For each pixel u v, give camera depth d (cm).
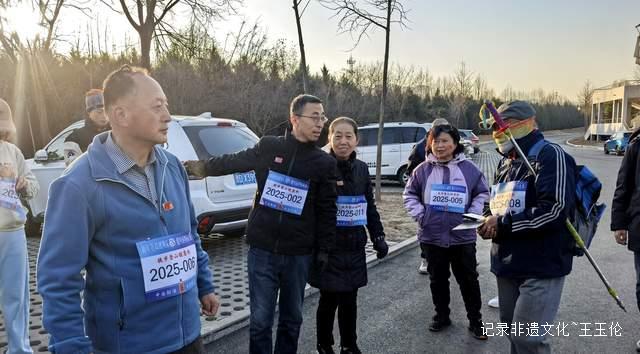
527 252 287
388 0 996
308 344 405
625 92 4684
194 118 618
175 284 207
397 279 586
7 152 341
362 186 369
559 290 291
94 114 397
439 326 430
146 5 1132
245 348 391
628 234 393
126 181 198
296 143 321
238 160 334
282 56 2886
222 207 587
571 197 278
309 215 320
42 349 368
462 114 5800
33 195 364
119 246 195
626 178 398
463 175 429
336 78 3800
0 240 325
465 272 421
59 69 1717
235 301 479
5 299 329
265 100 2197
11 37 1400
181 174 229
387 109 4634
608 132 5053
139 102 196
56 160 704
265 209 319
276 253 316
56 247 184
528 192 287
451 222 417
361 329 436
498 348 398
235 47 2631
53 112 1553
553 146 285
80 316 186
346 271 356
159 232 204
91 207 190
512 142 289
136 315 197
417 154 648
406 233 823
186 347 212
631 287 544
